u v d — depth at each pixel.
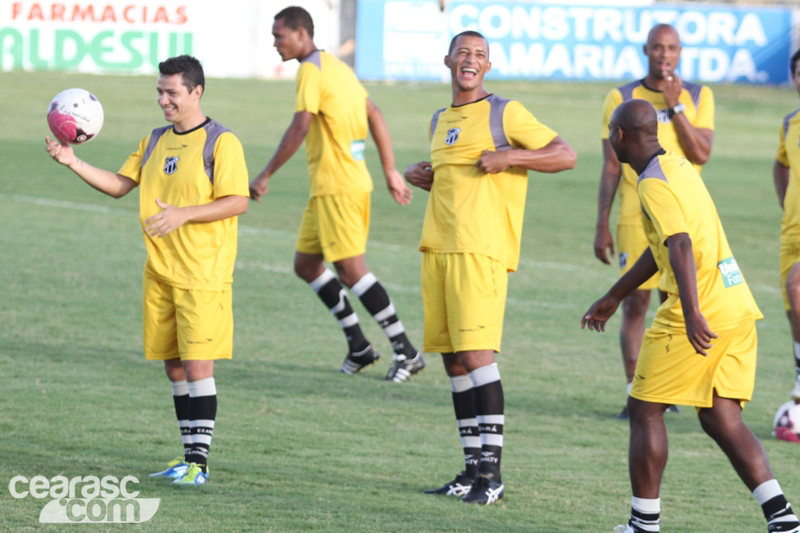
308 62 22.00
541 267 36.47
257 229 41.00
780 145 20.22
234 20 94.69
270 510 12.83
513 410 19.59
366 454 16.12
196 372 14.30
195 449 14.23
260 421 17.81
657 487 12.31
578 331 27.23
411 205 49.16
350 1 96.12
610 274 35.72
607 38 98.19
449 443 17.11
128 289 29.19
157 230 13.80
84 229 38.28
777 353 25.86
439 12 95.94
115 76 89.75
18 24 90.56
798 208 19.38
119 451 15.45
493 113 14.88
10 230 37.19
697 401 12.14
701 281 12.12
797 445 18.08
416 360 22.14
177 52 93.75
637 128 12.37
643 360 12.38
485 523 12.88
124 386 19.66
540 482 15.05
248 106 78.88
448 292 14.66
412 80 96.44
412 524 12.58
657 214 11.91
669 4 98.69
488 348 14.43
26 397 18.36
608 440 17.77
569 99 89.25
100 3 91.62
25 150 57.00
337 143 22.09
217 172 14.39
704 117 20.75
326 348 24.30
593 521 13.20
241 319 26.62
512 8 96.69
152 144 14.98
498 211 14.81
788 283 18.64
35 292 28.12
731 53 99.25
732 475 15.91
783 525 12.04
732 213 50.00
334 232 21.89
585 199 52.97
